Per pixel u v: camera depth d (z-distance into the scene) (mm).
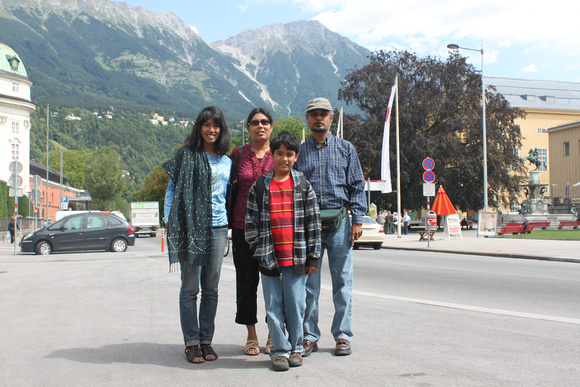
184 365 4582
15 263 16375
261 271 4551
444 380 4008
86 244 21641
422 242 24938
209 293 4918
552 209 47000
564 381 3971
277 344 4453
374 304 7664
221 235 4938
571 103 75625
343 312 4938
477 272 12039
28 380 4180
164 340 5570
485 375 4129
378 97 44750
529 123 71750
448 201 26750
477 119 43656
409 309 7227
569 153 55219
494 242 22797
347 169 5129
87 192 107375
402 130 44469
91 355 4949
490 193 44625
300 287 4543
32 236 21250
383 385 3904
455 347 5055
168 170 4934
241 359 4785
